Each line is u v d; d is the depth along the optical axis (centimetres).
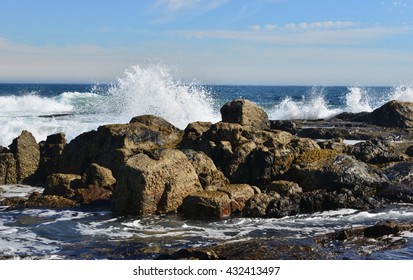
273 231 1166
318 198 1384
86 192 1499
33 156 1919
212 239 1109
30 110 3925
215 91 9844
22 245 1080
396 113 2484
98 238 1128
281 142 1611
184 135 1777
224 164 1596
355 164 1498
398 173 1530
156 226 1227
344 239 1040
